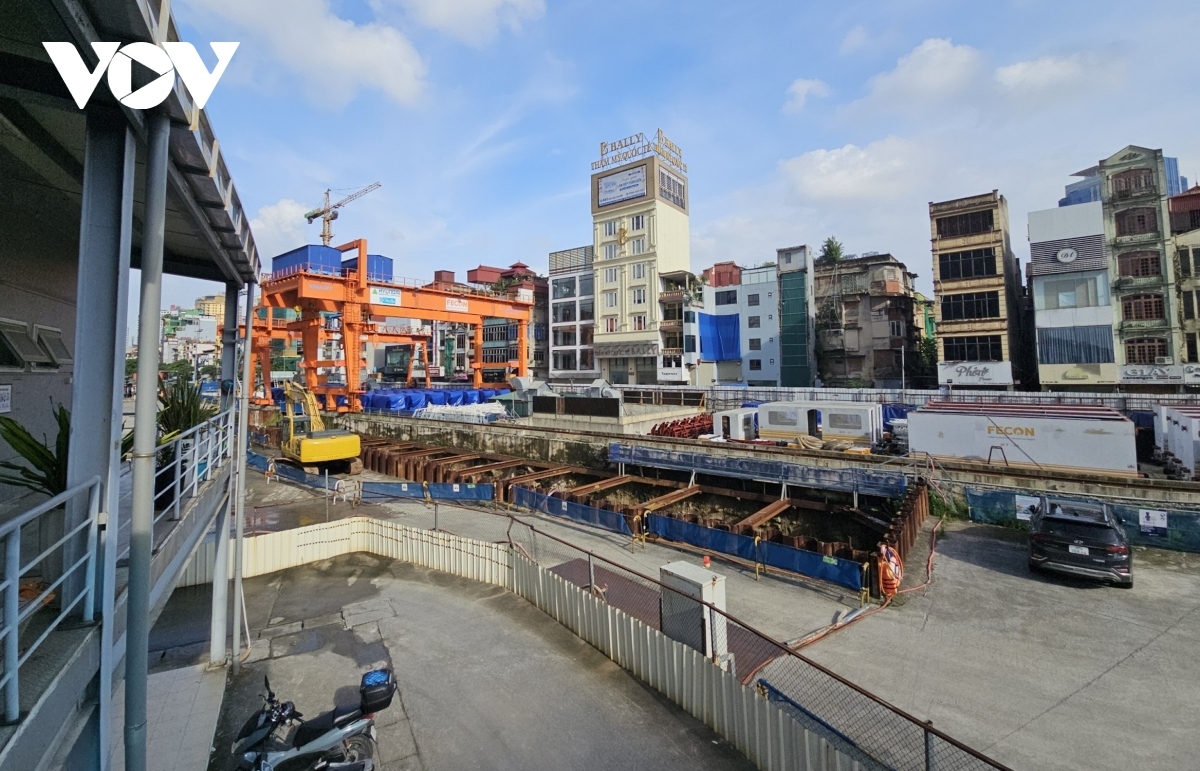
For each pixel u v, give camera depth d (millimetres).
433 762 6918
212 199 5613
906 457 20625
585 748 7125
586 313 60719
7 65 3566
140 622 3922
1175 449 20438
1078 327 33500
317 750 6418
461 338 76438
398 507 20875
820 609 11172
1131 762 6625
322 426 28812
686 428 32875
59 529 4207
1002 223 36594
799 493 20156
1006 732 7191
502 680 8758
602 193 57156
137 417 3898
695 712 7695
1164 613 10219
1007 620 10250
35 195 6961
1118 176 32844
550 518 18703
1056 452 18500
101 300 3676
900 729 7195
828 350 48344
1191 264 30984
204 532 6957
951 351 37719
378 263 40688
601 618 9602
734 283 61438
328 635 10461
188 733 7523
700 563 14133
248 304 9438
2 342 7023
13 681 2590
